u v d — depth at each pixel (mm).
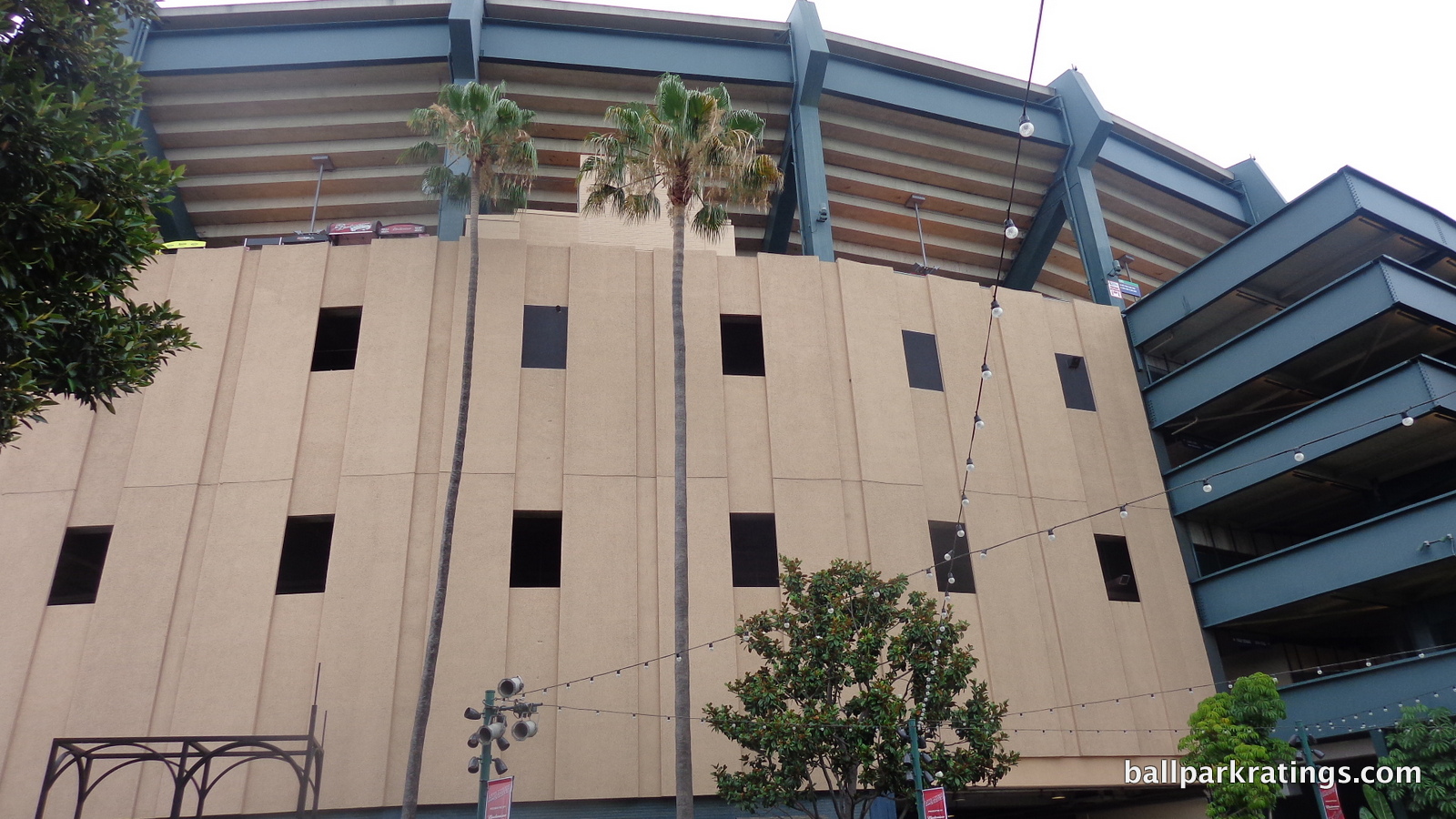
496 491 25141
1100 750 26219
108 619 23234
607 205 30250
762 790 18906
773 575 25906
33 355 11547
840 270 30078
